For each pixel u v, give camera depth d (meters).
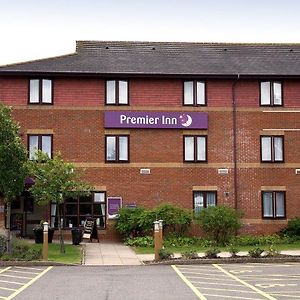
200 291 14.91
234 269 19.61
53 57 32.31
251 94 31.86
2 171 22.22
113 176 30.81
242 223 30.25
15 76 30.59
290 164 31.72
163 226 29.00
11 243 22.81
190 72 31.20
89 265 21.02
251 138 31.66
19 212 31.00
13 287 15.77
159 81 31.39
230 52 34.69
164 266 20.64
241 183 31.42
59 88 30.92
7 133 22.59
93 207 30.64
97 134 30.89
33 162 24.03
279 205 31.53
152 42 35.03
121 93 31.22
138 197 30.84
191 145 31.39
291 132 31.88
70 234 30.19
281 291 14.88
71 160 30.64
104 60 32.38
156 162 31.08
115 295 14.32
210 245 27.75
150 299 13.73
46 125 30.66
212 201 31.19
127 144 31.05
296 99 32.03
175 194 31.03
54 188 23.69
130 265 21.00
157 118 31.16
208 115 31.53
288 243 29.03
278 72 31.77
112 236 30.42
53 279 17.31
